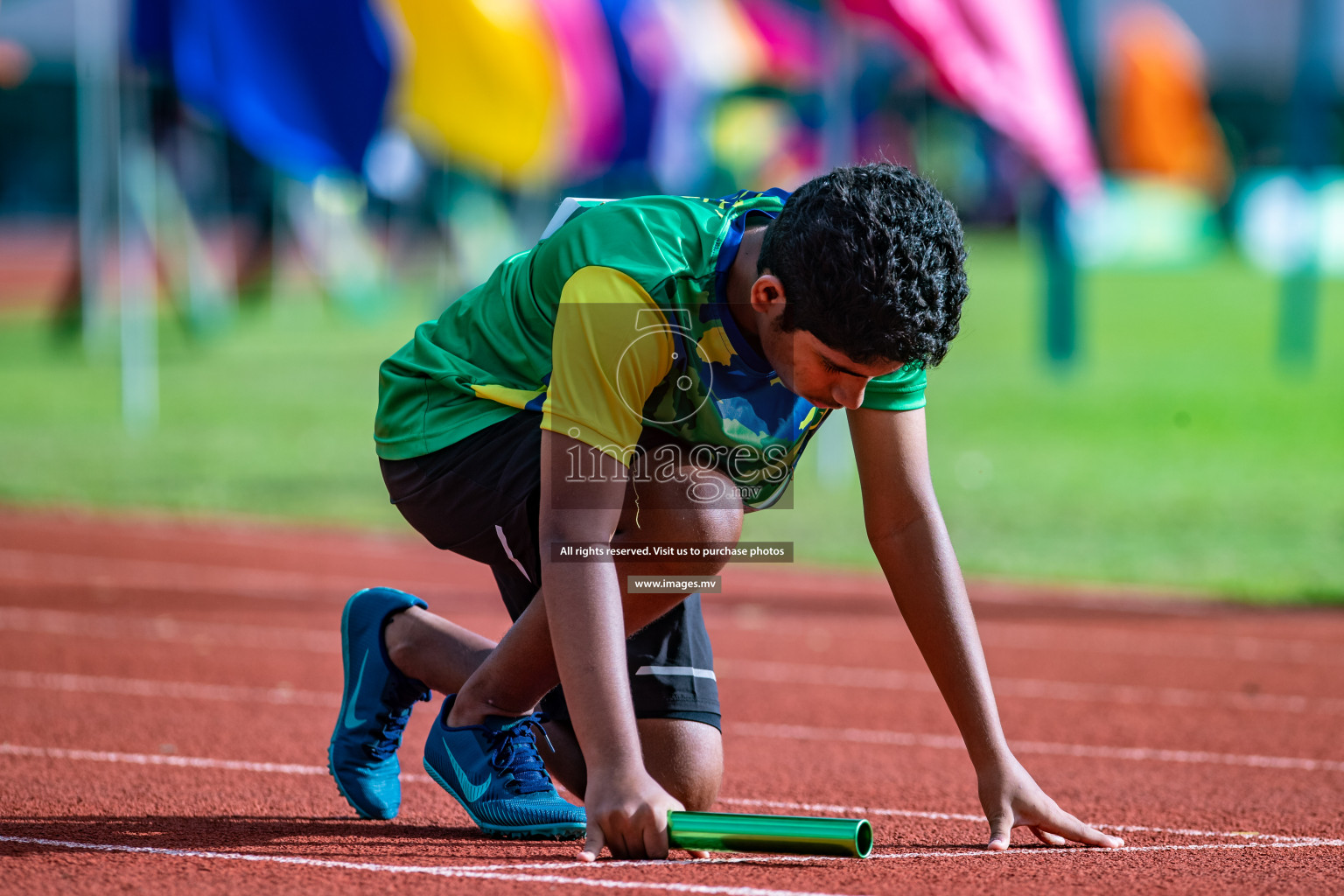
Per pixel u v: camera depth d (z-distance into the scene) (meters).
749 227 8.77
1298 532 31.62
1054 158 45.47
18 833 9.78
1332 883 8.91
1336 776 13.63
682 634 9.98
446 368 9.60
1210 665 19.88
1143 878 8.84
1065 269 64.31
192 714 15.32
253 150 46.22
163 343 70.69
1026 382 61.22
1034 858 9.35
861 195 7.71
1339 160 123.06
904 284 7.59
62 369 58.66
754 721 16.16
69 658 18.27
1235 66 142.38
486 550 9.80
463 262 76.44
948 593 9.59
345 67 44.62
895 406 9.35
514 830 9.89
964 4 41.88
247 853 9.26
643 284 8.38
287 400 52.66
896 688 18.14
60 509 31.56
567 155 62.34
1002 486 37.69
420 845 9.66
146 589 23.59
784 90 84.31
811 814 11.73
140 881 8.41
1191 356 70.50
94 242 66.06
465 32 53.06
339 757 10.73
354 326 82.88
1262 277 120.56
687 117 69.25
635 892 8.19
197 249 70.81
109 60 49.28
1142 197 128.12
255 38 43.94
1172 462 41.72
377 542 29.23
